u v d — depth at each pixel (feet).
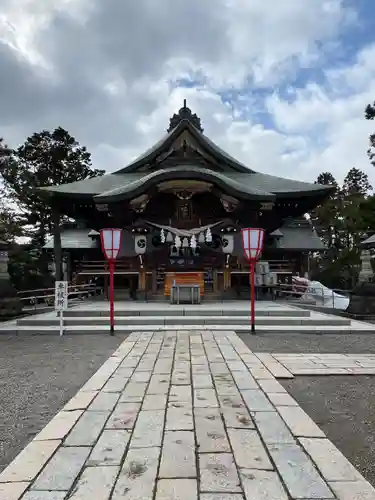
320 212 127.24
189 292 47.70
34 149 103.14
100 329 32.12
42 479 8.87
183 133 61.72
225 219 54.44
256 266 55.11
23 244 98.58
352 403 14.82
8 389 16.76
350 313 41.91
